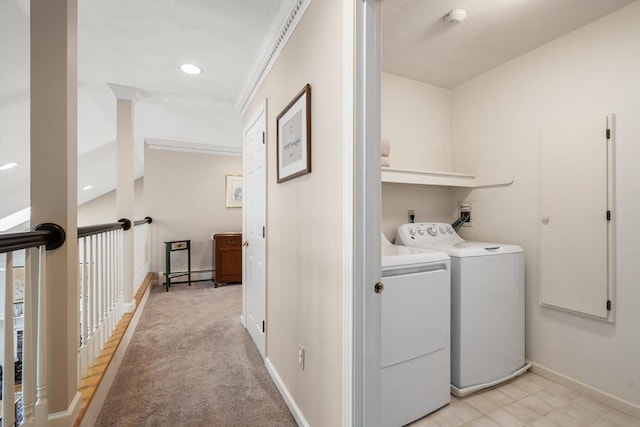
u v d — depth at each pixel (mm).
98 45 2059
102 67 2363
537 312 2066
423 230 2225
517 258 2010
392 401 1514
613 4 1634
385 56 2150
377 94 1107
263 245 2270
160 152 4816
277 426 1573
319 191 1371
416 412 1594
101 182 6184
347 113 1099
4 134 2756
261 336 2326
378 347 1130
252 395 1838
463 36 1920
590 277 1792
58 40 1253
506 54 2139
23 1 1579
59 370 1260
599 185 1759
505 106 2254
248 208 2814
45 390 1203
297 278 1635
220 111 3324
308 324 1489
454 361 1797
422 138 2535
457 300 1779
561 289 1923
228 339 2656
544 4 1628
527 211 2125
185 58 2230
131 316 2688
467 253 1792
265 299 2201
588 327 1822
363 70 1079
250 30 1899
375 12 1092
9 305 944
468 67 2311
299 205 1610
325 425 1309
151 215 4754
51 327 1250
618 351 1690
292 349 1702
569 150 1894
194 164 5012
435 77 2457
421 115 2533
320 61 1357
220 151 5117
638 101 1621
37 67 1229
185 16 1756
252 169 2666
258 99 2469
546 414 1657
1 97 2240
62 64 1256
